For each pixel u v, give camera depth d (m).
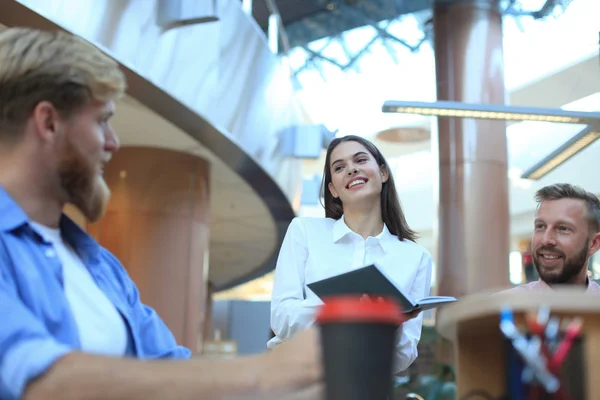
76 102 1.32
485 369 1.35
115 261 1.66
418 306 1.84
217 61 7.16
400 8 10.28
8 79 1.30
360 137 2.61
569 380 1.04
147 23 5.84
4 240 1.25
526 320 1.08
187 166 8.64
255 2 8.43
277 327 2.37
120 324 1.42
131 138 8.31
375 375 0.72
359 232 2.53
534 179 7.43
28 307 1.22
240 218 11.36
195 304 8.59
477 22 9.41
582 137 6.45
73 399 0.96
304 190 12.62
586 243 2.89
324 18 10.96
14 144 1.32
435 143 9.36
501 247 8.98
